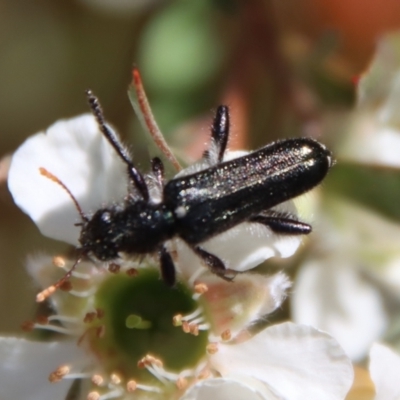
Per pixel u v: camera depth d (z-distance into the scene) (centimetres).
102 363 7
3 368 7
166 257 7
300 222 7
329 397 7
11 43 10
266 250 7
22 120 9
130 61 9
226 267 7
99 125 7
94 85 9
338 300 8
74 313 7
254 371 7
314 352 7
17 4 10
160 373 7
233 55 8
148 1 9
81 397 7
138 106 7
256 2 8
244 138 8
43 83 9
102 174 7
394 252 8
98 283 7
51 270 7
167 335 7
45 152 7
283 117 8
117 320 7
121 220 7
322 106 8
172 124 8
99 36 9
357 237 8
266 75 8
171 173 7
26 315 9
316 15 9
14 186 7
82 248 7
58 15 9
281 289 7
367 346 8
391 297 8
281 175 7
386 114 8
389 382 7
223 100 8
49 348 7
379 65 8
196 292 7
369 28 9
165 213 7
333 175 8
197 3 9
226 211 7
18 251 9
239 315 7
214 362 7
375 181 8
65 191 7
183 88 8
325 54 8
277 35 8
